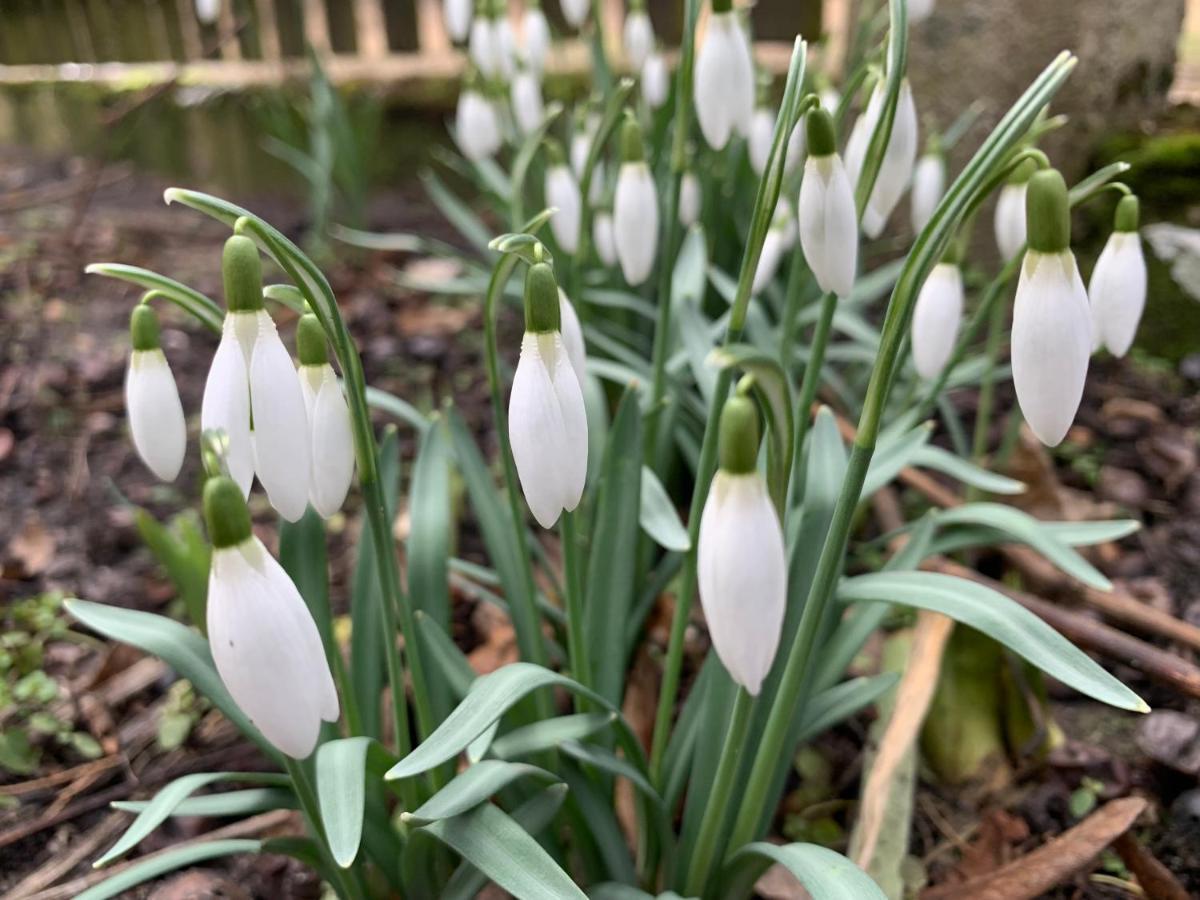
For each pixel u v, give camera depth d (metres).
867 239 0.38
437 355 0.40
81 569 0.29
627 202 0.19
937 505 0.26
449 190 0.59
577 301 0.25
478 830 0.13
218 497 0.10
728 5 0.17
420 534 0.19
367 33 0.64
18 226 0.53
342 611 0.27
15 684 0.25
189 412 0.36
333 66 0.60
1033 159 0.12
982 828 0.20
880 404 0.12
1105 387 0.36
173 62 0.66
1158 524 0.29
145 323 0.14
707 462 0.16
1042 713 0.22
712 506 0.10
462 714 0.13
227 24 0.63
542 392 0.12
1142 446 0.32
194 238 0.54
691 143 0.29
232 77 0.63
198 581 0.18
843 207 0.13
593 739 0.17
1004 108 0.37
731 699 0.16
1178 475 0.31
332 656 0.16
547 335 0.12
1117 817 0.18
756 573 0.10
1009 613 0.13
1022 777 0.21
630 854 0.17
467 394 0.37
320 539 0.17
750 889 0.16
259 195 0.63
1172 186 0.36
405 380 0.38
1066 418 0.11
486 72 0.32
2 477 0.33
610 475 0.18
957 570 0.21
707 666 0.18
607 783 0.18
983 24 0.36
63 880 0.20
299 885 0.19
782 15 0.50
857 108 0.37
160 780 0.22
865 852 0.18
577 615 0.16
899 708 0.19
